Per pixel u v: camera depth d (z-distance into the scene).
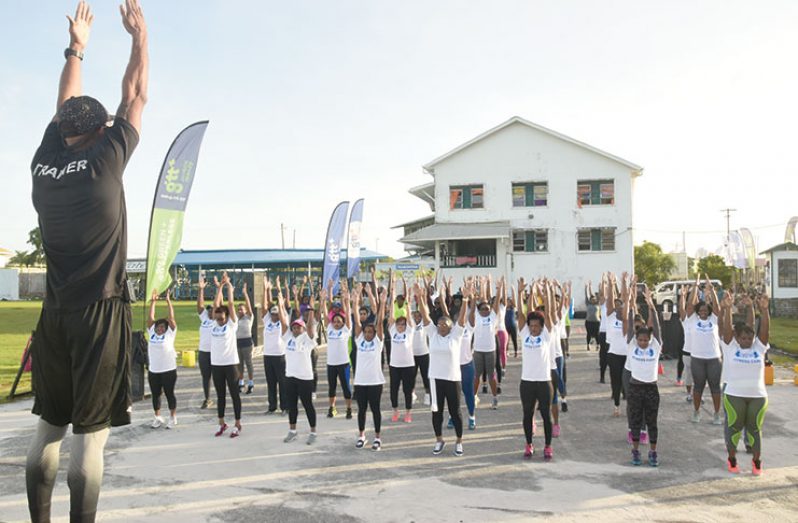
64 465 6.82
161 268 10.66
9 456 7.19
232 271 49.59
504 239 32.06
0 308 36.00
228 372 8.30
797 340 19.39
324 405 10.62
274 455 7.29
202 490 5.98
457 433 7.26
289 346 8.03
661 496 5.70
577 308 31.38
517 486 6.02
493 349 10.17
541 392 7.04
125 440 8.08
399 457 7.16
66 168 2.06
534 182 32.09
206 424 9.09
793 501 5.54
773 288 29.34
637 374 6.80
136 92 2.31
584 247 31.75
